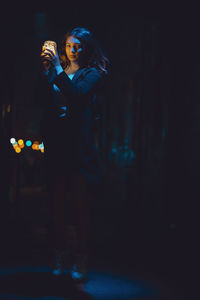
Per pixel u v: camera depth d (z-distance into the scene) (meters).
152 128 8.31
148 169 8.37
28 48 19.98
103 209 9.29
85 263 3.80
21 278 3.84
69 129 3.74
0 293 3.38
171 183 7.50
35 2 7.30
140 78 8.98
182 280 3.99
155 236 6.33
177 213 7.34
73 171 3.75
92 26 10.13
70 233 6.20
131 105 9.54
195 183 7.16
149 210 8.06
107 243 5.72
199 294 3.56
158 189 7.82
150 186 8.20
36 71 22.02
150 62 8.45
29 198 14.05
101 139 10.61
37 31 17.42
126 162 9.52
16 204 8.64
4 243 5.52
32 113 23.94
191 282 3.92
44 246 5.37
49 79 3.65
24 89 23.42
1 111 7.12
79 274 3.77
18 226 7.04
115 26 9.62
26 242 5.63
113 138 10.27
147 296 3.46
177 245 5.65
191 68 7.34
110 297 3.38
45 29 16.75
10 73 7.29
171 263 4.65
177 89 7.54
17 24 7.44
